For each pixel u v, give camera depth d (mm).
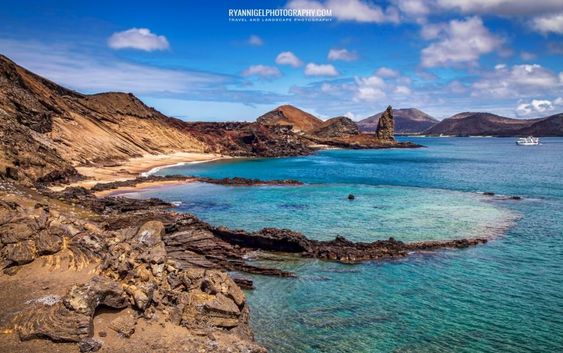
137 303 21344
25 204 34594
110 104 150750
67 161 89750
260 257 39688
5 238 25672
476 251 41750
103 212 51875
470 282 33844
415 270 36469
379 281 33969
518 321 27391
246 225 51562
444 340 24969
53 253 25766
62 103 118625
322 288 32469
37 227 26922
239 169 127375
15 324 19188
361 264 37938
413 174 116062
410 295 31266
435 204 66812
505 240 45688
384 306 29359
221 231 43156
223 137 196875
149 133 154750
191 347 19453
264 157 181125
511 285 33250
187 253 37438
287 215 57562
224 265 36656
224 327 22750
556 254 40875
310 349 23562
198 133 191500
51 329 18734
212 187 83750
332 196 74438
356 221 54094
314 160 169375
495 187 88438
